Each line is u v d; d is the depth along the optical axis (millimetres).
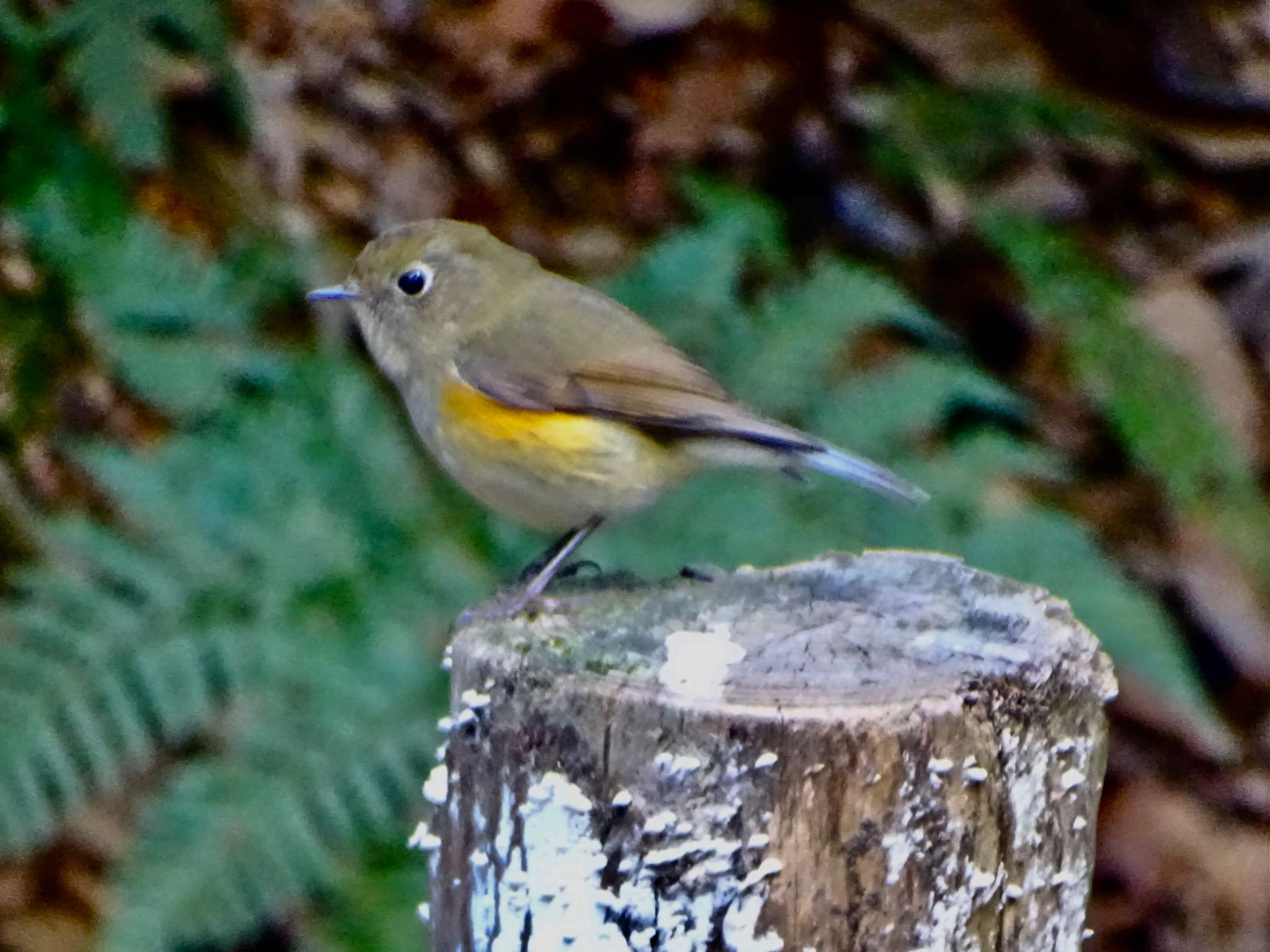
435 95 10969
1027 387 10945
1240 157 11781
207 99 10117
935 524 8383
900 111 11320
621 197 11094
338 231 10234
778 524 8164
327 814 7156
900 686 4406
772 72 11391
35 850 8086
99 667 7297
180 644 7379
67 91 9453
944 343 10727
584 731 4367
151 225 8898
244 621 7496
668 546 8023
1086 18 11750
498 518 8141
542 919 4461
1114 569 9047
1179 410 10031
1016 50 11695
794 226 11250
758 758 4246
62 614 7402
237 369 8398
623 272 9406
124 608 7461
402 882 7195
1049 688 4566
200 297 8625
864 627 4934
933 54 11586
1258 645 10117
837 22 11523
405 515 7984
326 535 7785
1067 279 10562
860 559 5656
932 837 4320
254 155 10109
